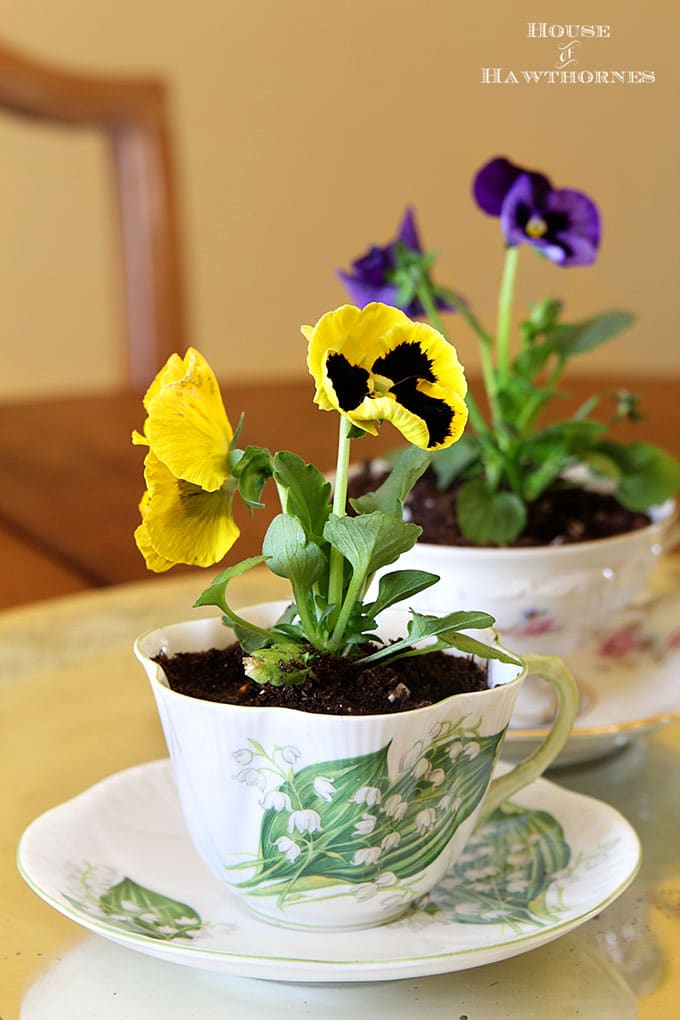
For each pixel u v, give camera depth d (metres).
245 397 1.18
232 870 0.51
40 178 2.23
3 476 0.99
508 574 0.63
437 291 0.69
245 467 0.50
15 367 2.30
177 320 1.40
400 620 0.54
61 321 2.31
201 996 0.50
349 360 0.48
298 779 0.50
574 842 0.55
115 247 1.41
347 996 0.50
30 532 0.88
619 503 0.68
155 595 0.77
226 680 0.52
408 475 0.50
